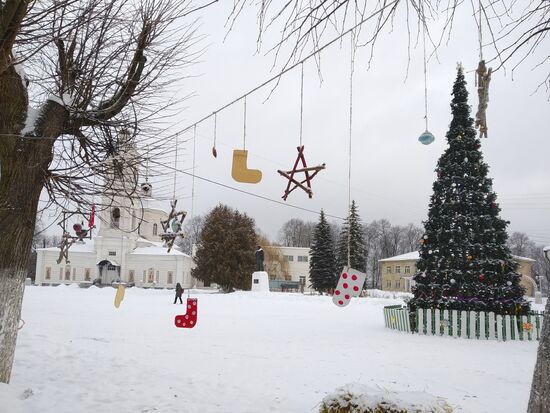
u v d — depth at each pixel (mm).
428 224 16594
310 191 4977
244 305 27672
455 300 15117
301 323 17688
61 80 6430
